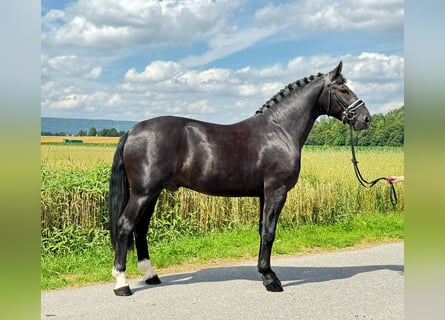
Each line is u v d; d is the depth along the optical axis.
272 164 5.64
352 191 13.41
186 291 5.63
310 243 9.20
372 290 5.65
